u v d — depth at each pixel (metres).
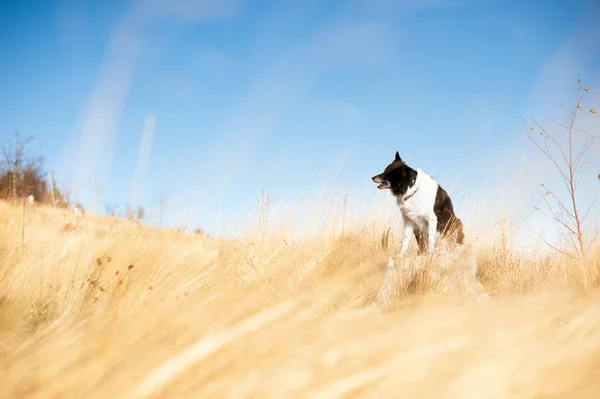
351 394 1.49
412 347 1.82
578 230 4.55
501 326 2.25
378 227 6.25
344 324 2.34
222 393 1.48
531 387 1.53
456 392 1.49
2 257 3.98
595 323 2.07
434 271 4.30
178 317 2.54
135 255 4.05
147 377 1.52
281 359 1.73
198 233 5.33
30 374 1.76
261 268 4.40
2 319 2.97
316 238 5.31
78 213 4.40
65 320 2.99
